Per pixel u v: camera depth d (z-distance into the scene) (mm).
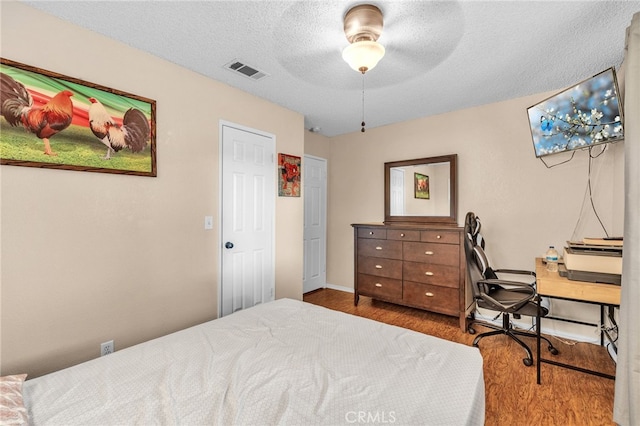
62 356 1734
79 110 1786
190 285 2363
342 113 3373
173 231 2250
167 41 1967
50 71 1686
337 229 4387
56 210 1714
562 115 2346
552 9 1616
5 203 1557
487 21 1717
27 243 1620
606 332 2299
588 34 1838
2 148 1538
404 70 2318
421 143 3525
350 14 1636
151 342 1471
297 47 2025
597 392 1873
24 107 1600
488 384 1969
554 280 1862
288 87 2666
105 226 1904
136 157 2031
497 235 3010
